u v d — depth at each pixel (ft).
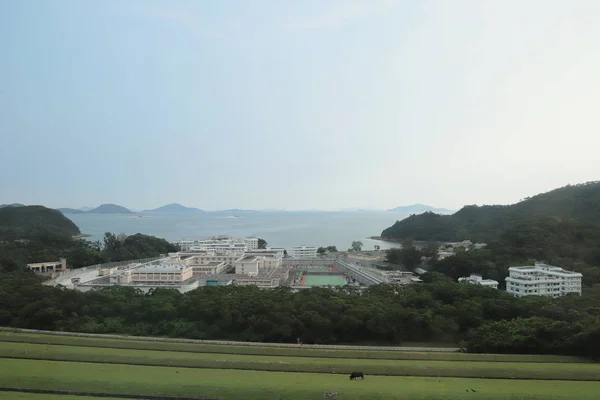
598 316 280.10
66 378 203.62
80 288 448.65
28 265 581.94
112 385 197.47
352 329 306.96
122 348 271.69
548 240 587.27
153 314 324.39
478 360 257.14
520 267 480.64
